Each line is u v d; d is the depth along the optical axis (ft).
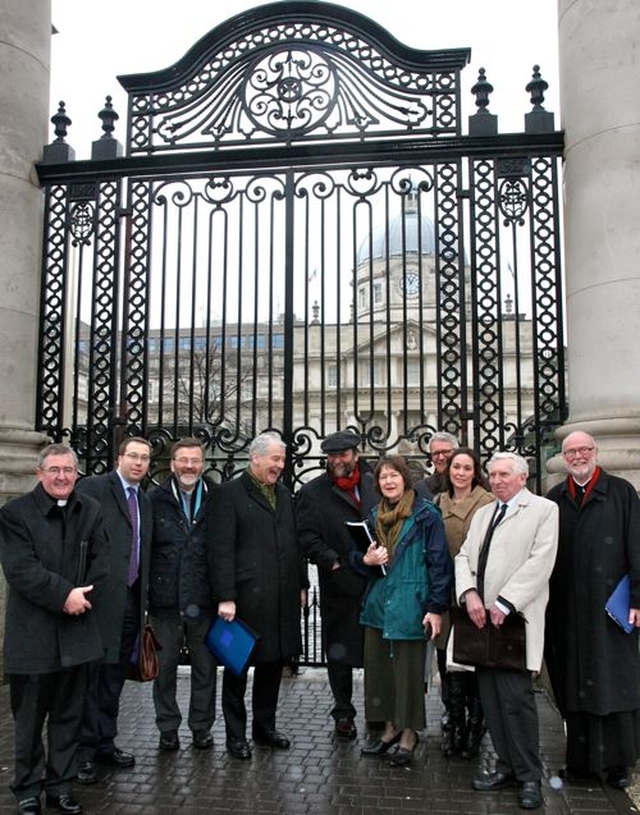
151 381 47.93
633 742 13.93
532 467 21.95
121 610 14.99
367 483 17.72
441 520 15.37
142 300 22.62
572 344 19.63
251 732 17.53
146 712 18.56
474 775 14.61
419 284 21.49
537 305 21.20
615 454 17.88
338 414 21.72
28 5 23.00
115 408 22.44
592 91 19.57
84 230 23.15
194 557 16.02
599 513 14.25
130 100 23.70
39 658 12.47
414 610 14.85
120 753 15.12
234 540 15.99
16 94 22.52
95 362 22.81
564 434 19.08
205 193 22.98
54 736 13.08
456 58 22.44
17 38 22.68
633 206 18.75
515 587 13.60
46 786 13.07
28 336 22.31
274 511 16.44
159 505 16.63
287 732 17.12
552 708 18.71
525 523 14.02
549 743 16.42
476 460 16.78
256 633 15.65
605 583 13.97
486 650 13.78
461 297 21.49
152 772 14.75
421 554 15.14
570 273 19.92
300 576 17.34
